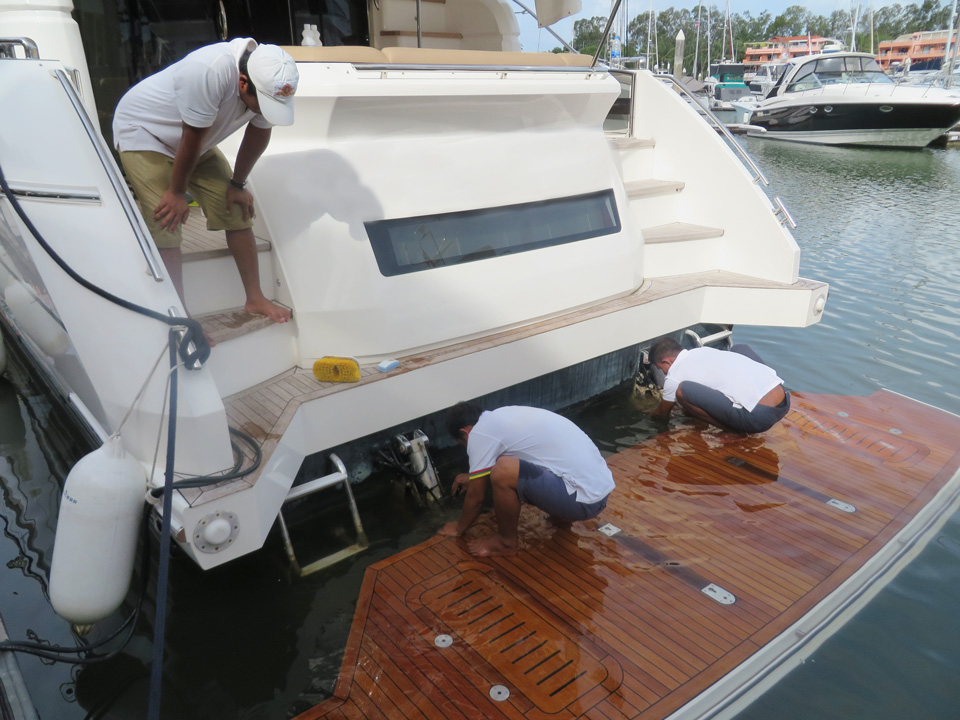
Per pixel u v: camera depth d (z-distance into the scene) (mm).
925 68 58031
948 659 2248
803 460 3451
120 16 3504
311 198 2900
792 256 4203
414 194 3104
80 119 2162
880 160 16453
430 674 2195
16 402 4500
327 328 2977
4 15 2842
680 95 4750
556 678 2174
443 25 4605
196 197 2613
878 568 2660
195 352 2176
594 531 2906
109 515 2146
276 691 2176
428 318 3131
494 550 2791
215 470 2275
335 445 2873
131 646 2391
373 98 2902
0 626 2473
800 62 20906
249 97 2262
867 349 4918
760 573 2637
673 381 3658
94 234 2189
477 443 2689
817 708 2059
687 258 4500
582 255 3686
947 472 3342
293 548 2840
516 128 3453
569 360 3609
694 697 2092
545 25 3998
